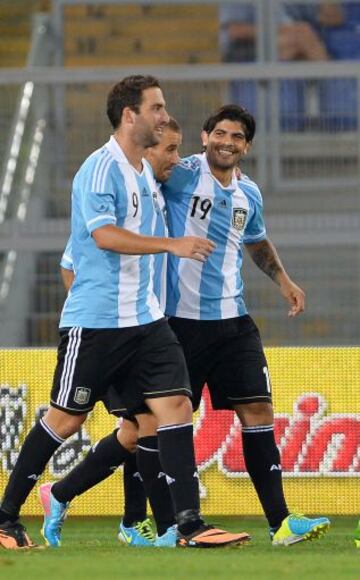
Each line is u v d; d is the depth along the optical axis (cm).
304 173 4234
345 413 2436
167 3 4972
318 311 4131
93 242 1762
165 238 1697
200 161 2027
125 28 4969
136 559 1548
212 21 4988
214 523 2784
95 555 1639
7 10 5075
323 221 4088
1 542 1817
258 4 4944
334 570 1426
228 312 1997
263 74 4091
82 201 1755
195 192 2011
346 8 5062
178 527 1764
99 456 1994
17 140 4203
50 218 4166
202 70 4081
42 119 4216
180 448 1761
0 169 4200
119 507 2462
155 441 1927
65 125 4212
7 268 4088
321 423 2436
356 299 4206
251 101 4231
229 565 1466
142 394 1795
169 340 1786
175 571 1403
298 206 4228
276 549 1781
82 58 4941
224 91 4138
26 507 2452
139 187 1786
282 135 4228
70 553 1695
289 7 5028
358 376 2434
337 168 4238
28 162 4194
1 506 1844
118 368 1788
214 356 1998
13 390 2434
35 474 1836
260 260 2153
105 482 2461
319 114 4212
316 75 4103
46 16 4959
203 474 2438
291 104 4209
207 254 1689
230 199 2020
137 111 1775
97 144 4209
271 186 4241
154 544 1973
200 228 2011
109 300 1761
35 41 4866
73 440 2441
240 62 4991
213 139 1998
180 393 1773
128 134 1781
